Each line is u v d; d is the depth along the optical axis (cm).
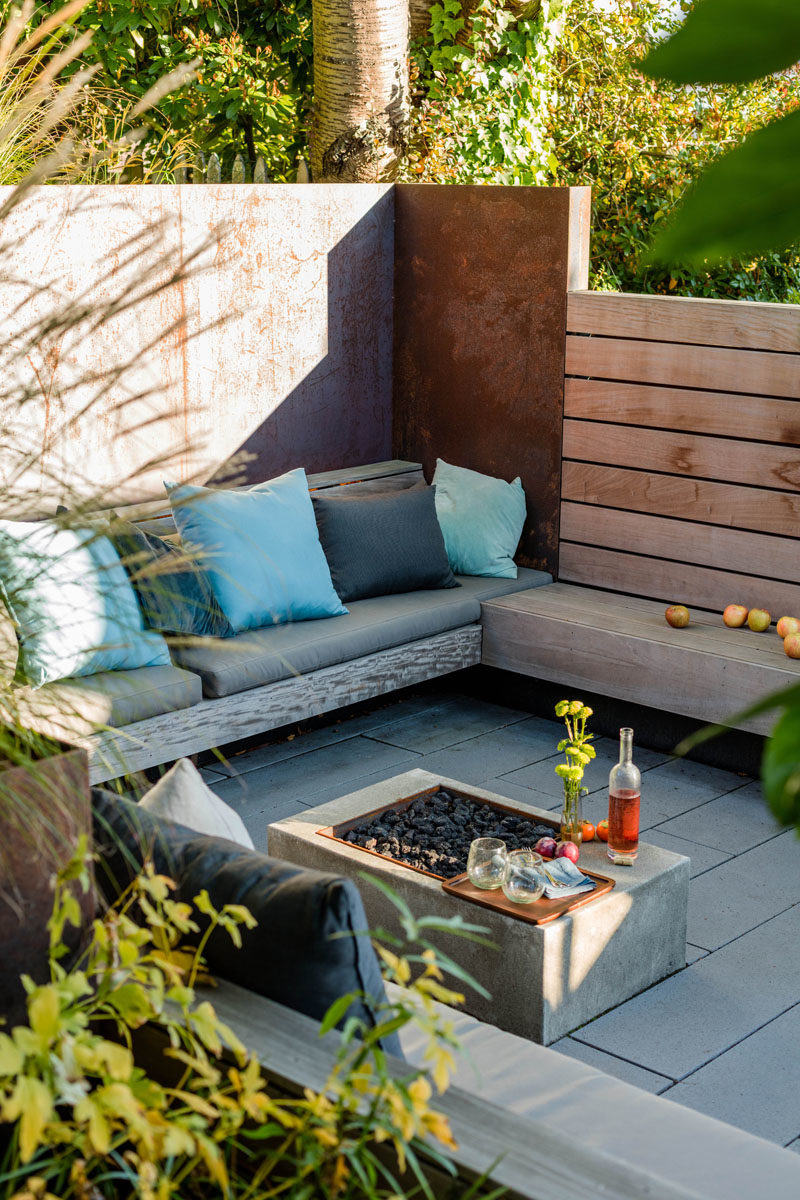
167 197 450
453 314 529
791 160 29
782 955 322
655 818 403
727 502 462
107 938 140
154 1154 112
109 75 629
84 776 144
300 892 162
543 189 488
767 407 446
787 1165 175
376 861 296
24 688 156
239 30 660
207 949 170
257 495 441
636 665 446
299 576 434
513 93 647
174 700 376
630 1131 183
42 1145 132
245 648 163
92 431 436
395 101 589
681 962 314
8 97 322
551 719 491
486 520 507
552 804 410
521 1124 141
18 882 138
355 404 541
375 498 482
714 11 27
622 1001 297
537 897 277
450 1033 126
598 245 710
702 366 459
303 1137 126
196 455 477
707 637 445
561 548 514
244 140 675
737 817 405
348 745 463
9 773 136
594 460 496
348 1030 125
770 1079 270
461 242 519
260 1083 125
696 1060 276
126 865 183
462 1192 132
